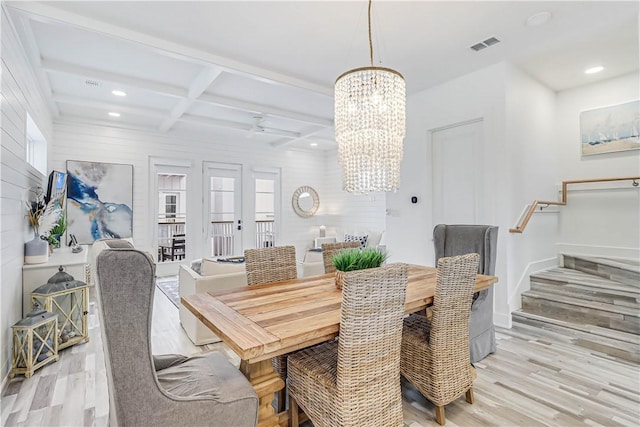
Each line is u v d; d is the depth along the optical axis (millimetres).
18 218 2801
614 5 2525
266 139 7156
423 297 1922
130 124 5695
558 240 4410
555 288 3557
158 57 3334
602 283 3334
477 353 2645
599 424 1888
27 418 1958
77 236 5219
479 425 1886
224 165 6852
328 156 8312
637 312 2873
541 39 3051
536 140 3992
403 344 2125
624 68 3730
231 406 1376
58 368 2576
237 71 3439
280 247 2631
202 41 2998
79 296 3059
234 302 1880
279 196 7652
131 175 5730
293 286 2283
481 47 3186
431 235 4227
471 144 3865
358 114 2291
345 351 1413
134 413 1170
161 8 2498
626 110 3898
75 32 2842
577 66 3666
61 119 5109
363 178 2447
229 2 2428
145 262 1182
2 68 2270
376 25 2760
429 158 4266
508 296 3436
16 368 2441
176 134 6250
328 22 2705
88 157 5375
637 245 3818
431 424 1902
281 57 3322
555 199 4359
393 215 4723
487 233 2805
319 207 8273
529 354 2799
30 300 2914
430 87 4188
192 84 3994
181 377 1519
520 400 2129
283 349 1377
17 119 2711
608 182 4031
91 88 4137
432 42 3072
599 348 2852
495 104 3561
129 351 1155
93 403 2115
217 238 6746
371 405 1514
